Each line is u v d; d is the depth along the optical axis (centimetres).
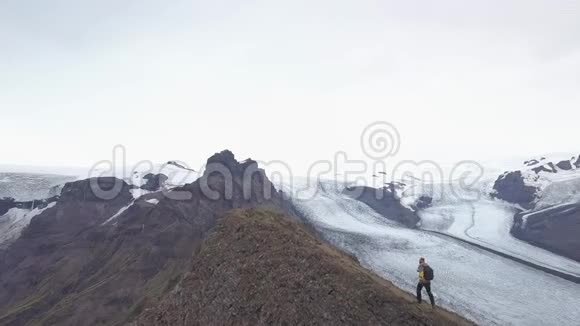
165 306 2908
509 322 5997
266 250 2800
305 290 2411
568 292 7512
